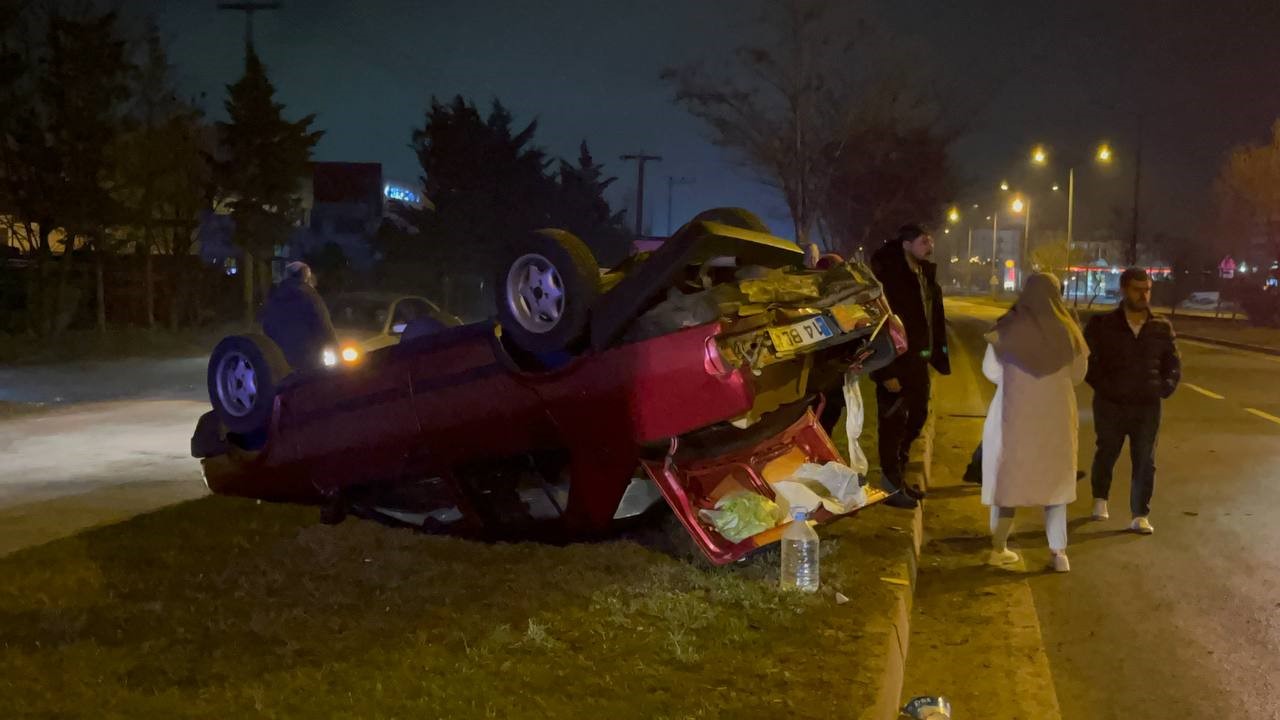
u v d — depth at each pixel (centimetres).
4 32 2177
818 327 581
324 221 5031
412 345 649
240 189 2809
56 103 2234
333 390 680
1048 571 720
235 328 2942
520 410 604
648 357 550
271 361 716
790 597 563
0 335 2339
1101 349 818
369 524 718
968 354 2480
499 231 3747
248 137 2772
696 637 506
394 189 5325
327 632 517
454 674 457
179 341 2584
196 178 2745
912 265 759
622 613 536
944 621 632
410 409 645
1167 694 525
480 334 619
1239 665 559
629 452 577
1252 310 4138
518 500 664
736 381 534
